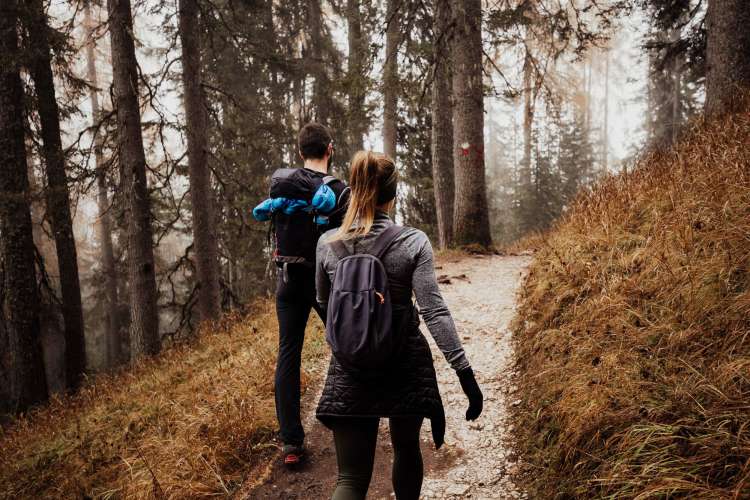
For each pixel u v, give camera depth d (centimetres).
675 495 187
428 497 266
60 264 1138
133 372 775
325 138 286
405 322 182
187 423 385
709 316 273
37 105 1046
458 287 647
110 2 877
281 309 298
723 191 380
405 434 193
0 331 1031
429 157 1425
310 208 276
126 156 892
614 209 489
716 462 186
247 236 1418
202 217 968
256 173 1527
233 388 416
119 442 439
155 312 915
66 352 1143
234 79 1496
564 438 256
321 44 1609
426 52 1000
